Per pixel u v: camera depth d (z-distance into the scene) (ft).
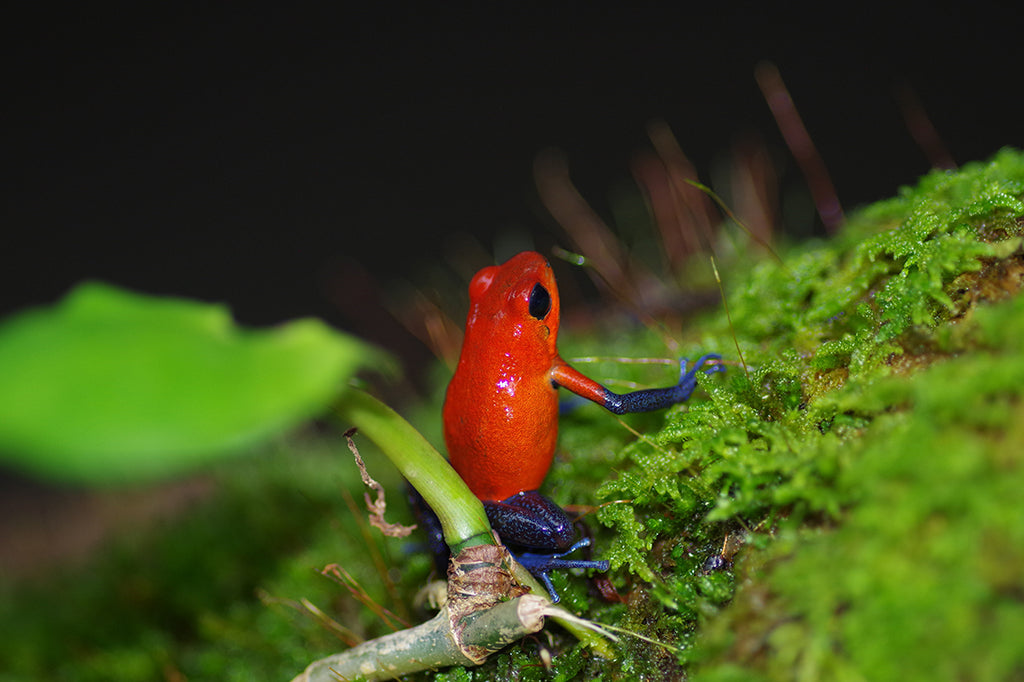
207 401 0.49
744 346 0.68
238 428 0.48
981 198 0.64
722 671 0.58
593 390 0.65
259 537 0.77
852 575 0.57
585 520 0.66
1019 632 0.56
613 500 0.65
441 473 0.61
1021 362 0.58
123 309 0.56
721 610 0.61
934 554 0.57
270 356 0.53
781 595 0.59
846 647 0.57
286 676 0.69
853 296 0.66
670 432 0.64
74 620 0.77
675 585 0.62
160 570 0.77
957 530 0.56
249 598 0.75
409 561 0.69
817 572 0.58
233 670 0.71
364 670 0.63
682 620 0.62
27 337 0.54
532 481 0.65
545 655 0.63
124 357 0.51
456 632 0.62
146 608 0.76
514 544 0.64
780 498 0.60
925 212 0.65
